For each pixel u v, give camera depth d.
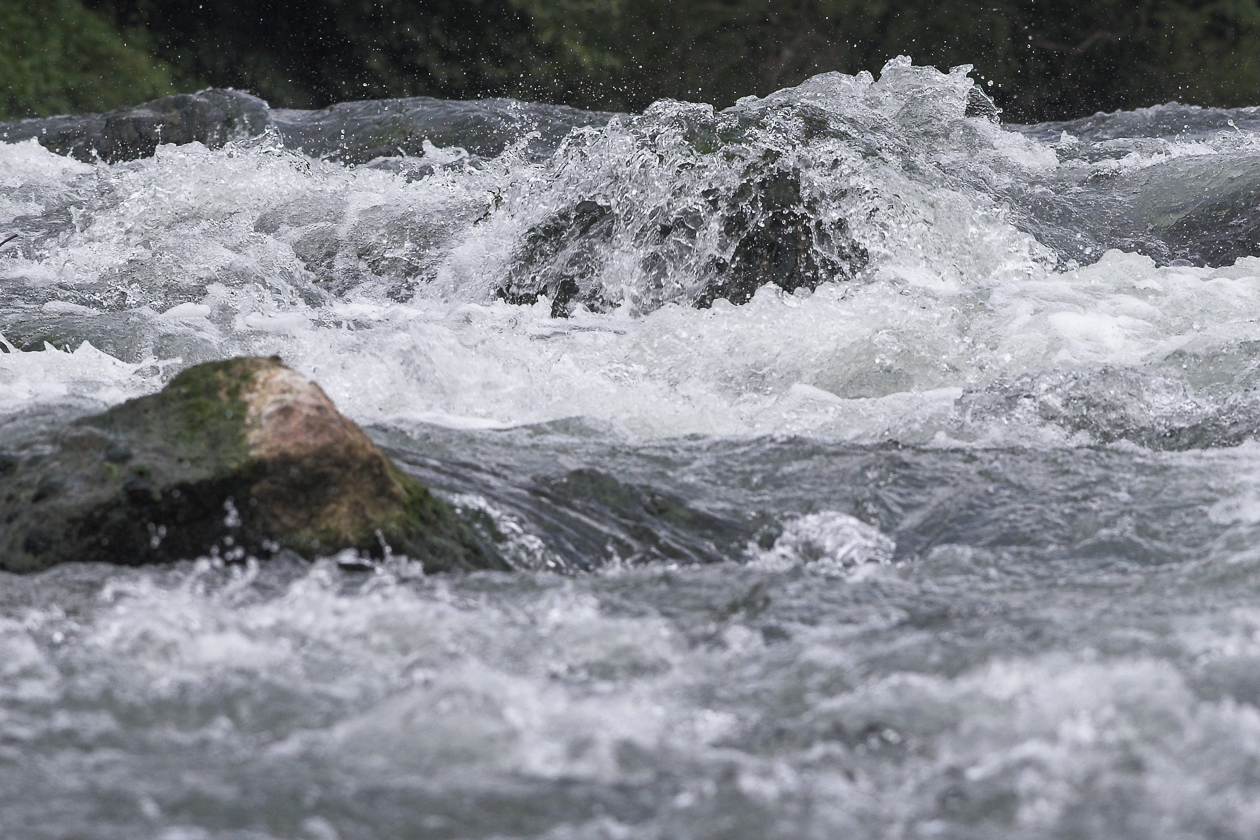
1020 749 7.20
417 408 19.70
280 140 41.91
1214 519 13.28
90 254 34.50
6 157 44.84
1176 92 99.31
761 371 22.58
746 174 29.77
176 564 11.45
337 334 25.88
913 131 39.97
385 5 100.19
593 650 9.46
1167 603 10.18
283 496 11.64
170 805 6.49
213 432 11.84
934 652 8.92
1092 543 12.78
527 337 24.12
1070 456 15.76
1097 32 99.12
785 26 101.12
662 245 29.80
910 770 7.12
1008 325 23.89
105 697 8.17
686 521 13.79
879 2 99.88
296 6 100.00
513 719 7.82
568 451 16.14
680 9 100.88
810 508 14.20
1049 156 39.38
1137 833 6.17
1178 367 21.00
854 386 22.14
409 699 8.02
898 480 15.02
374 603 10.27
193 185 36.69
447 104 49.59
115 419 12.22
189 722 7.82
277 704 8.12
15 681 8.41
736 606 10.73
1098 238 33.22
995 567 12.22
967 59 100.06
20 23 95.25
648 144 30.70
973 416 18.50
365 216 35.06
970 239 29.17
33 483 11.89
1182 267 28.50
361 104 50.59
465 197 36.41
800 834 6.32
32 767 6.94
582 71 101.06
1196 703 7.61
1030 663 8.45
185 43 100.06
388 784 6.85
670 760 7.31
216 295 30.59
